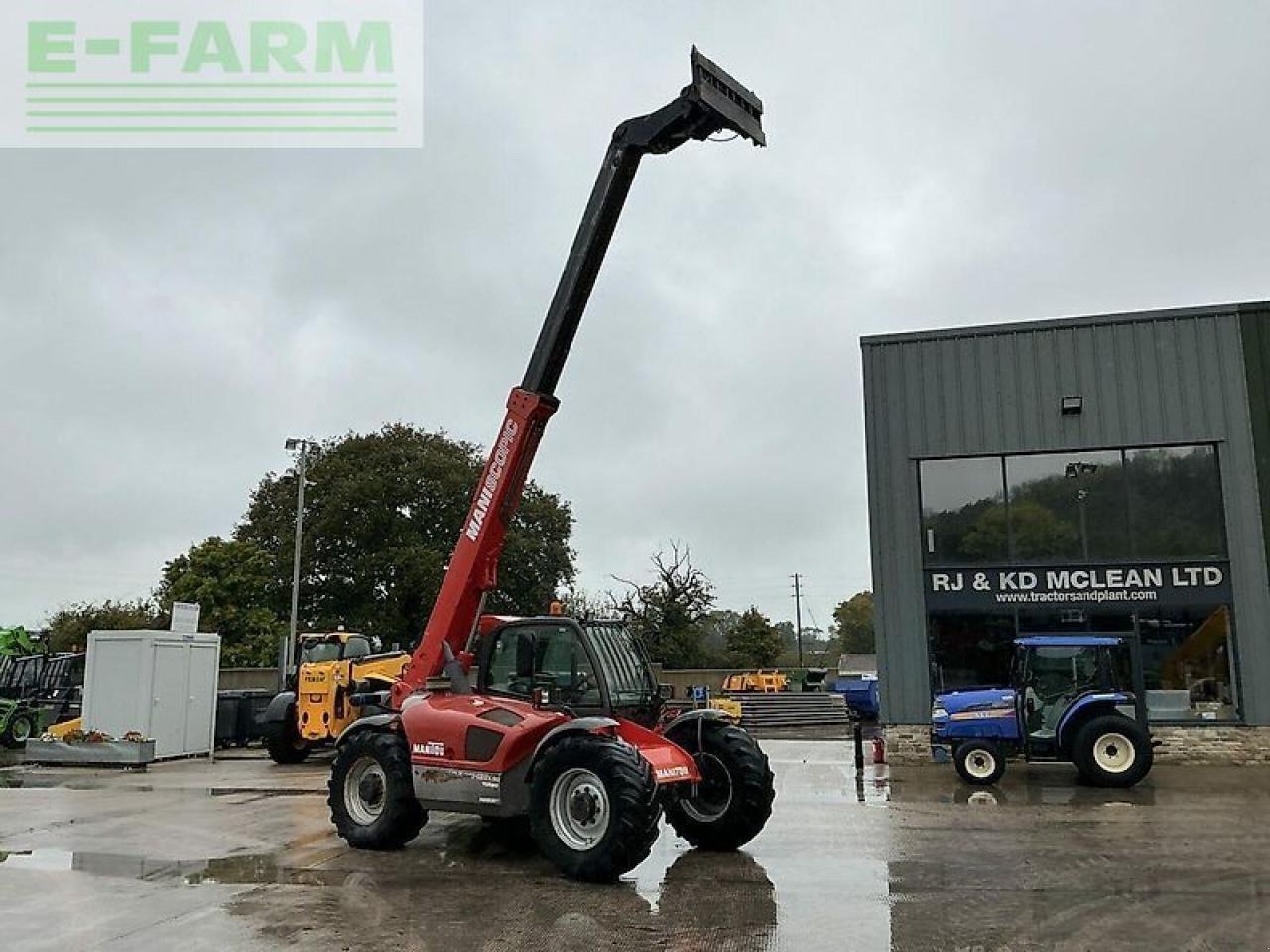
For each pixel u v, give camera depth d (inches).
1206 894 274.8
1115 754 510.6
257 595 1667.1
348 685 681.0
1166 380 632.4
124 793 507.8
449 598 359.3
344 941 233.5
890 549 660.1
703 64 330.0
